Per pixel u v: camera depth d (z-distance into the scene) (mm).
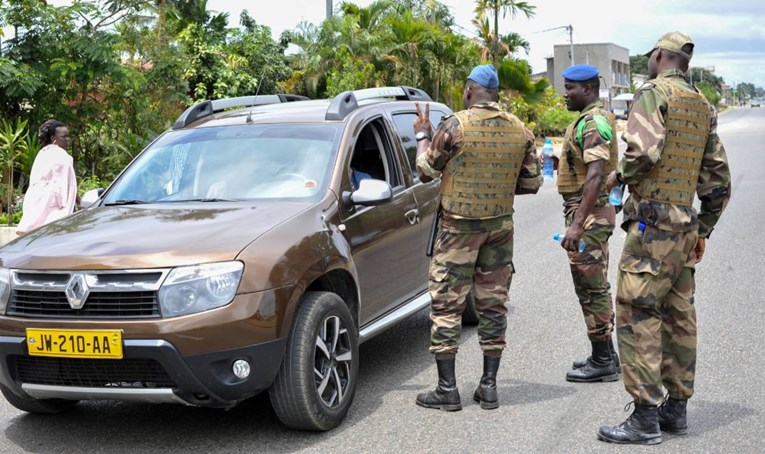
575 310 7262
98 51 13570
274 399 4406
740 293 7578
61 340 4102
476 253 4879
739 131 45906
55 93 14086
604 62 84438
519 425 4652
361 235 5172
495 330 4934
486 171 4781
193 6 33094
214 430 4707
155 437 4637
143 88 15492
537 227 12719
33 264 4258
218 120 5926
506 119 4859
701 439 4359
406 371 5750
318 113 5746
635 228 4219
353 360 4844
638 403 4305
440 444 4398
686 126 4156
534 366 5762
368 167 5688
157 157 5629
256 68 23812
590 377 5402
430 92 29172
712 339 6164
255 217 4637
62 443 4586
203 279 4102
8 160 11945
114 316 4078
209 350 4055
